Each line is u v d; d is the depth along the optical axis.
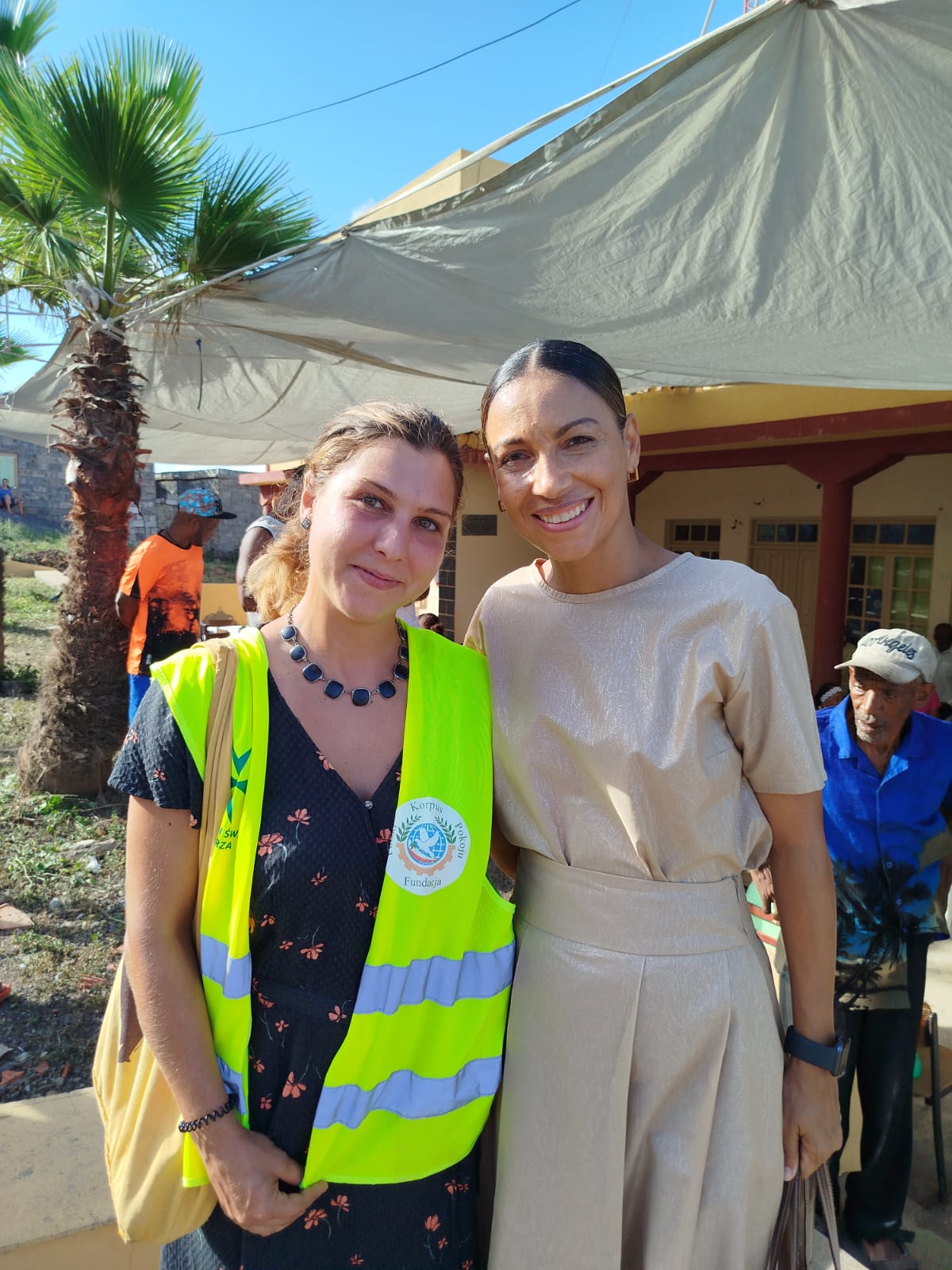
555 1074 1.41
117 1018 1.47
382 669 1.43
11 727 8.39
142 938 1.26
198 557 5.75
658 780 1.34
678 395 8.28
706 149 3.06
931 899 2.54
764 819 1.46
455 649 1.52
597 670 1.39
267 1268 1.32
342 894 1.27
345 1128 1.31
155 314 5.40
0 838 5.43
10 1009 3.57
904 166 2.99
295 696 1.35
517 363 1.41
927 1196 2.93
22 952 4.05
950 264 3.46
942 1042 3.53
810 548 10.84
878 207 3.20
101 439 6.05
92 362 6.02
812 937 1.46
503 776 1.49
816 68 2.70
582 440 1.36
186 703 1.26
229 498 25.62
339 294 4.45
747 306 4.03
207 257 5.40
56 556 23.42
